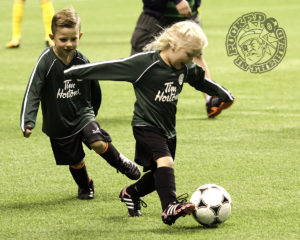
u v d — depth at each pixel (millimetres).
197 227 11797
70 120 13172
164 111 11898
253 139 18984
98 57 35219
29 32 47812
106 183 14828
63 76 13016
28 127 12438
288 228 11695
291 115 22469
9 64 33656
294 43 39969
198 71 12398
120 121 21719
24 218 12383
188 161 16562
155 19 22188
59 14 12727
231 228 11695
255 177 15125
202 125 20891
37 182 14961
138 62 11766
